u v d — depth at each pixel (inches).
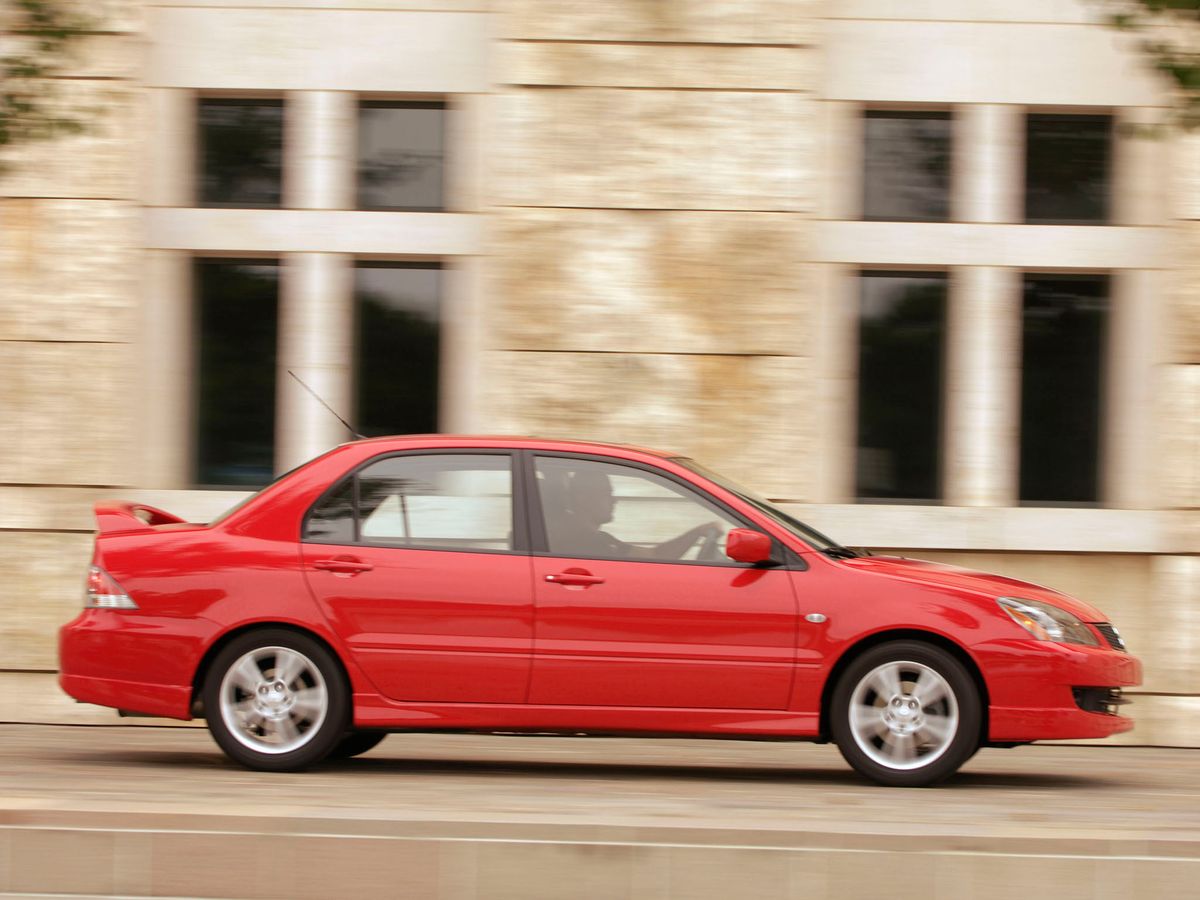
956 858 251.4
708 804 316.8
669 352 511.8
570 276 513.3
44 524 513.0
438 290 533.0
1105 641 361.1
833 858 251.3
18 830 258.7
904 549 516.1
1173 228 508.7
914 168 528.4
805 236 511.2
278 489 364.2
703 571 351.9
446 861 254.1
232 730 355.3
